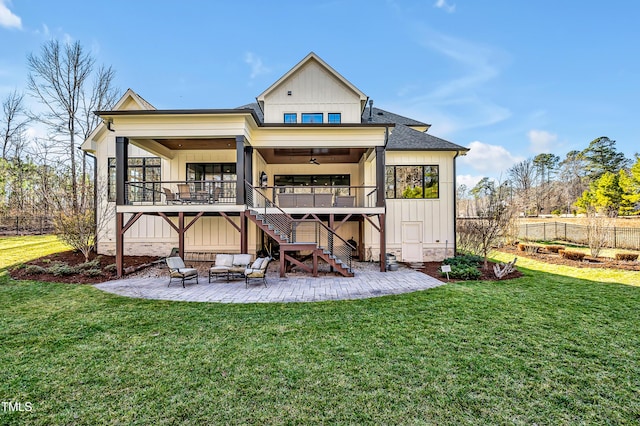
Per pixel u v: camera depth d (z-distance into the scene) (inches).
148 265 505.4
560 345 204.8
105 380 161.0
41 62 841.5
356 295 334.6
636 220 864.9
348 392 150.3
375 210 483.8
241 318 257.6
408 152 585.6
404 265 550.6
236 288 370.0
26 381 160.1
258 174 562.3
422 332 226.7
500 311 275.7
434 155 588.4
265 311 276.5
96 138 581.3
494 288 363.3
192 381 159.8
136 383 158.2
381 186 484.1
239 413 134.5
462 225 701.9
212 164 587.2
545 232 901.2
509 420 131.6
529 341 211.0
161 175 585.6
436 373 168.2
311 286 380.2
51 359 184.1
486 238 502.3
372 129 489.4
